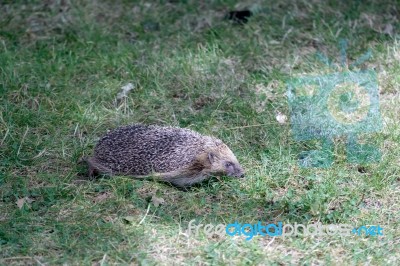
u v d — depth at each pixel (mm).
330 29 12766
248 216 8719
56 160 9836
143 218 8555
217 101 11133
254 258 7934
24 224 8469
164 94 11281
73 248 8070
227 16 13367
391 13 13383
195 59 12055
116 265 7848
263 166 9625
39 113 10703
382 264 7855
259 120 10711
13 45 12531
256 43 12508
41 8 13523
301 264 7906
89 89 11398
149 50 12367
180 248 8156
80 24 13094
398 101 11039
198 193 9188
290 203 8898
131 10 13531
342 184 9375
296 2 13594
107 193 9141
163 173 9211
